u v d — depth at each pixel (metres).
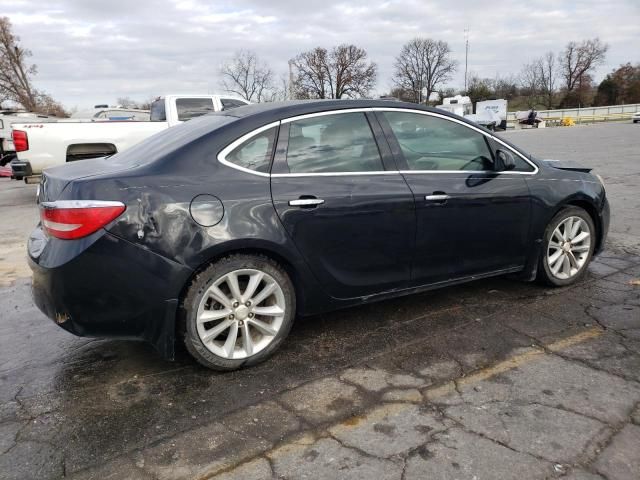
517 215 4.17
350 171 3.49
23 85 48.00
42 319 4.25
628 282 4.72
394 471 2.33
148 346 3.66
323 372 3.24
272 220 3.16
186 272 2.97
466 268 4.02
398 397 2.93
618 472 2.28
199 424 2.73
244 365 3.28
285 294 3.33
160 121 10.69
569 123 59.75
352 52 67.38
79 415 2.84
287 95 50.41
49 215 2.91
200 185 3.03
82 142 9.59
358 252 3.50
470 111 57.12
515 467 2.33
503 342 3.58
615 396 2.87
